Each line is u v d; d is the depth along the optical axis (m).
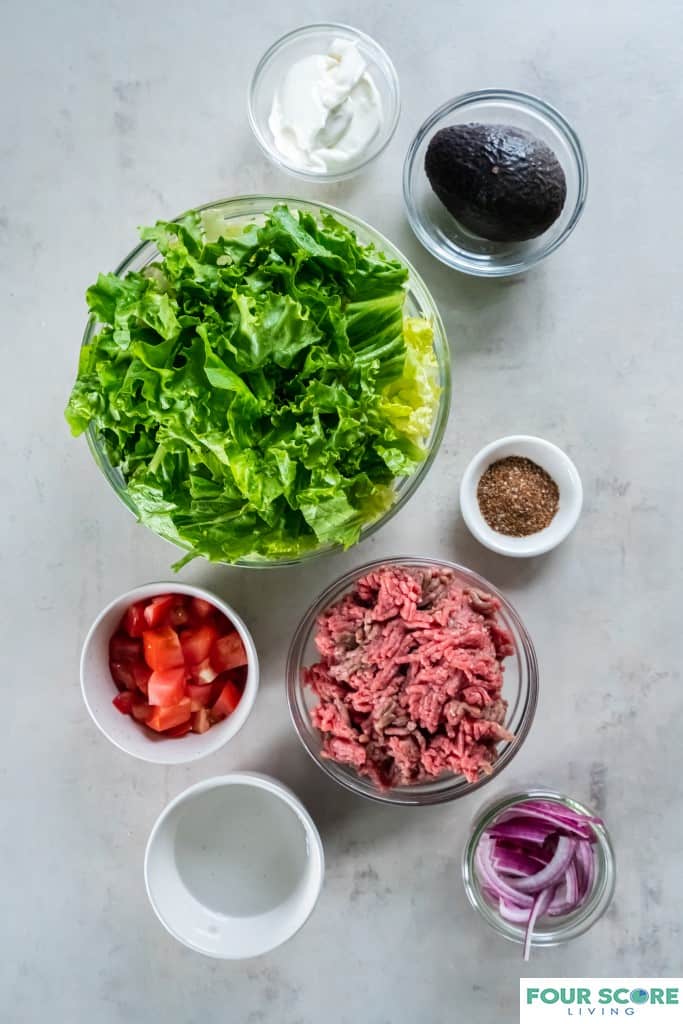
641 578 1.38
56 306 1.36
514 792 1.31
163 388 0.97
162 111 1.35
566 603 1.38
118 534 1.38
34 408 1.37
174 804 1.25
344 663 1.19
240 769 1.39
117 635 1.28
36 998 1.42
